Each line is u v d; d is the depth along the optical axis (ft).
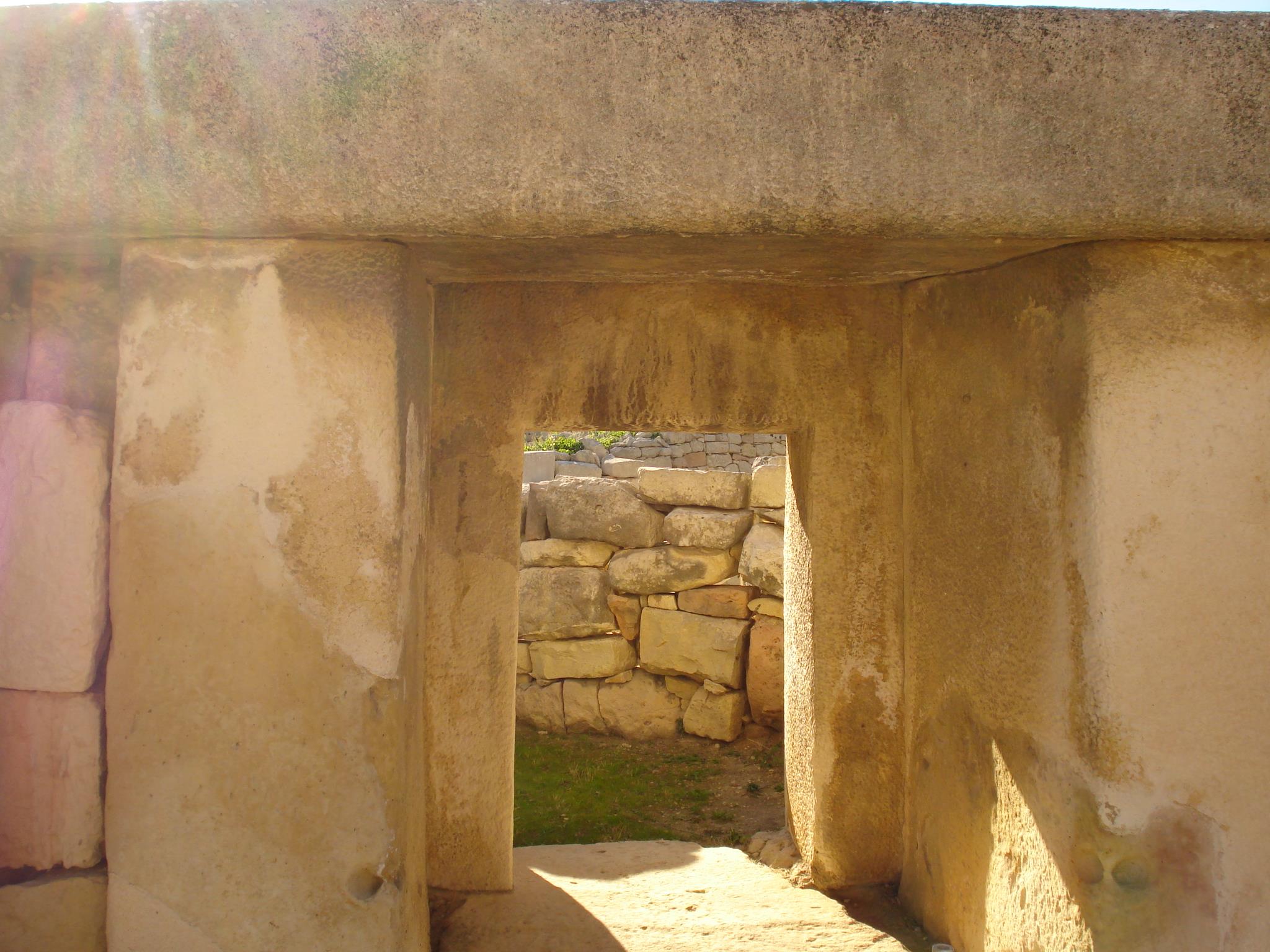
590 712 16.97
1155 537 5.58
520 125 5.17
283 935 5.60
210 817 5.60
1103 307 5.60
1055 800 5.94
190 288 5.60
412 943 6.05
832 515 8.70
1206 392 5.62
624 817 12.82
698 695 16.48
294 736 5.61
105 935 5.77
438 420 8.45
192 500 5.61
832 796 8.77
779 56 5.19
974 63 5.21
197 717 5.61
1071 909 5.73
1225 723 5.58
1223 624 5.59
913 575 8.28
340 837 5.62
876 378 8.63
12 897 5.74
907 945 7.73
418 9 5.14
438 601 8.53
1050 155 5.25
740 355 8.61
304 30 5.13
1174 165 5.28
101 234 5.46
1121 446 5.58
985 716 6.89
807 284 8.27
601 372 8.53
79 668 5.75
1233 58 5.27
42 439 5.76
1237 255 5.64
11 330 6.06
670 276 7.45
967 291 7.22
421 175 5.19
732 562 16.65
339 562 5.63
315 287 5.61
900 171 5.22
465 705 8.59
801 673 9.38
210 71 5.16
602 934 7.97
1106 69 5.24
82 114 5.18
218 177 5.19
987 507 6.89
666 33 5.16
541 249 6.00
